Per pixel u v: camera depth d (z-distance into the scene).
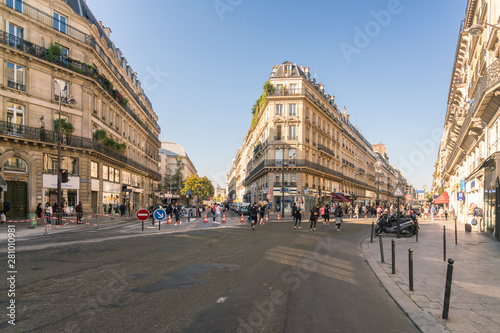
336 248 11.61
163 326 4.18
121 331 4.02
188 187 76.31
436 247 11.86
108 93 31.70
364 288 6.28
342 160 59.19
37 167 23.97
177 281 6.41
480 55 17.94
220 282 6.38
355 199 65.94
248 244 12.02
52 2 25.67
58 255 9.28
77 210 23.03
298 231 18.25
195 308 4.87
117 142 33.81
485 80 13.24
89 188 27.81
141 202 47.50
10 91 22.50
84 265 7.86
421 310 4.89
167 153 98.19
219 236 14.78
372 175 85.56
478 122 17.20
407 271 7.61
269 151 41.62
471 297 5.53
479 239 14.58
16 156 22.83
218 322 4.34
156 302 5.12
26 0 23.88
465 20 20.80
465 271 7.58
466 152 24.22
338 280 6.83
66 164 26.23
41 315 4.52
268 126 42.66
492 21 15.05
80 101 27.38
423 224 26.52
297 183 41.00
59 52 25.53
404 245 12.52
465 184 25.83
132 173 42.00
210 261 8.52
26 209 23.45
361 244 12.96
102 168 30.92
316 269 7.83
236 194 108.56
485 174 16.66
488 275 7.16
